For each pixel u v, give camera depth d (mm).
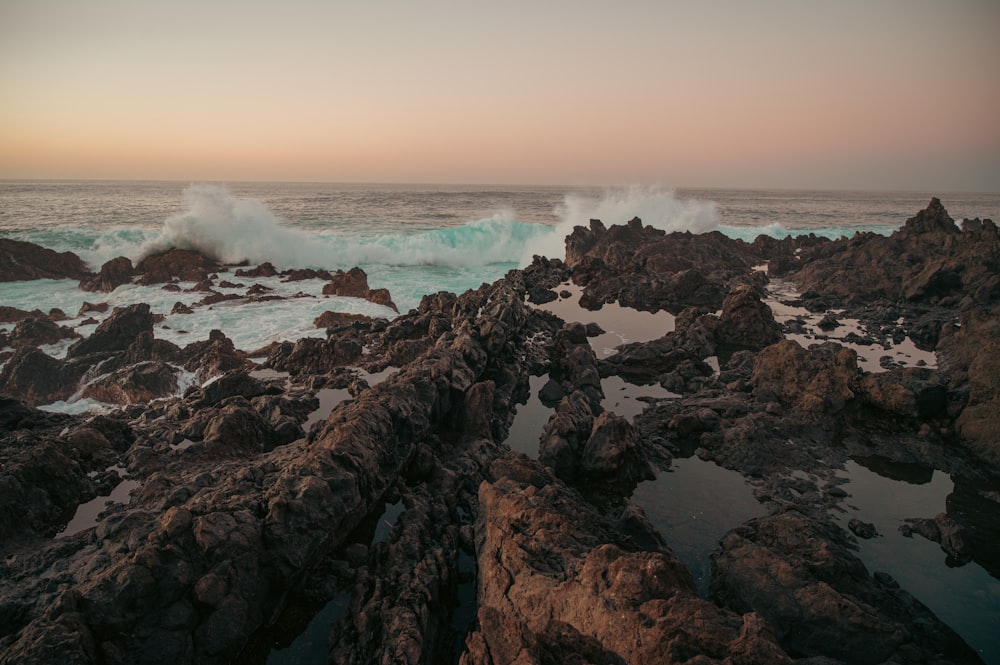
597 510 14234
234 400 18625
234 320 31938
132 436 16875
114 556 10383
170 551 9570
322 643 9859
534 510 11203
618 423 16109
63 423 17688
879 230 80750
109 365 23875
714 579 11656
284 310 34219
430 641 9484
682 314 30234
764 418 18312
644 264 46219
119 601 8734
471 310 30312
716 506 14570
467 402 17734
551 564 9961
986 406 17062
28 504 12547
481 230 63344
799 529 12281
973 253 35344
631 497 15008
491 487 12969
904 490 15258
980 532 13445
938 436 17531
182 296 37250
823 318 32844
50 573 10391
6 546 11625
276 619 10281
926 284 35031
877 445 17438
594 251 54125
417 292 42719
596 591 8594
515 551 10359
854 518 13922
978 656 9883
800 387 19766
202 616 9367
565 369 23484
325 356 24500
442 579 10773
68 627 8180
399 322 28281
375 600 10000
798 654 9852
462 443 16953
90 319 31094
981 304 31328
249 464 14602
